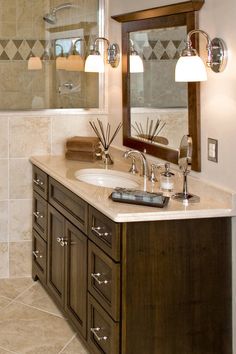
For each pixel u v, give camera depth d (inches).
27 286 159.2
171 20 120.0
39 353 121.5
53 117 163.5
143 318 101.6
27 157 162.7
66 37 162.9
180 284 102.9
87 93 165.5
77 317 123.5
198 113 112.2
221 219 103.8
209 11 106.4
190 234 102.5
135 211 100.4
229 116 102.1
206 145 110.6
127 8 145.4
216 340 106.2
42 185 150.6
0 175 161.5
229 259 105.2
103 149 162.7
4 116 159.6
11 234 164.4
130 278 100.3
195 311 104.2
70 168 143.3
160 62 126.7
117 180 136.9
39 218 155.3
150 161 135.2
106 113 165.6
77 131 165.5
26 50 160.2
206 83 109.2
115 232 99.2
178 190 119.9
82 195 115.0
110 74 161.9
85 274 116.6
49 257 145.3
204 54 109.1
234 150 101.3
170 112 123.5
